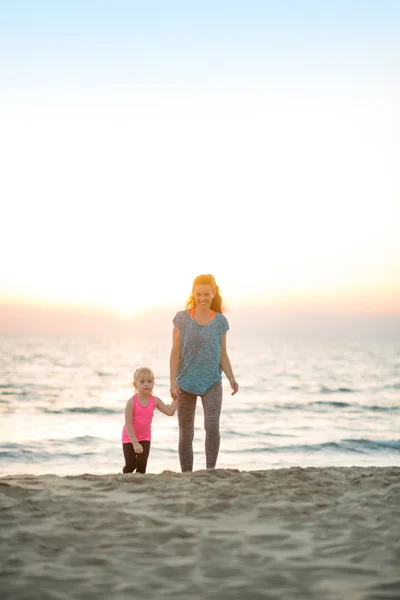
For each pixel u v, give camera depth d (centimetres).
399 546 356
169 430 2148
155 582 308
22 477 543
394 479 544
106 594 293
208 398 624
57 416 2806
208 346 619
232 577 317
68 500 457
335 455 1759
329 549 359
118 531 388
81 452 1728
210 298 623
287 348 16600
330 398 3888
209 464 623
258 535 384
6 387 4497
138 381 638
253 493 491
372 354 12738
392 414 3033
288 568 329
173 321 627
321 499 477
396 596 290
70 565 329
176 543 369
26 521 401
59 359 9212
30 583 302
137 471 641
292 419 2792
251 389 4562
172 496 475
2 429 2278
